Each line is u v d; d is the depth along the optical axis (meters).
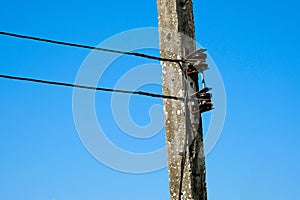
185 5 9.39
